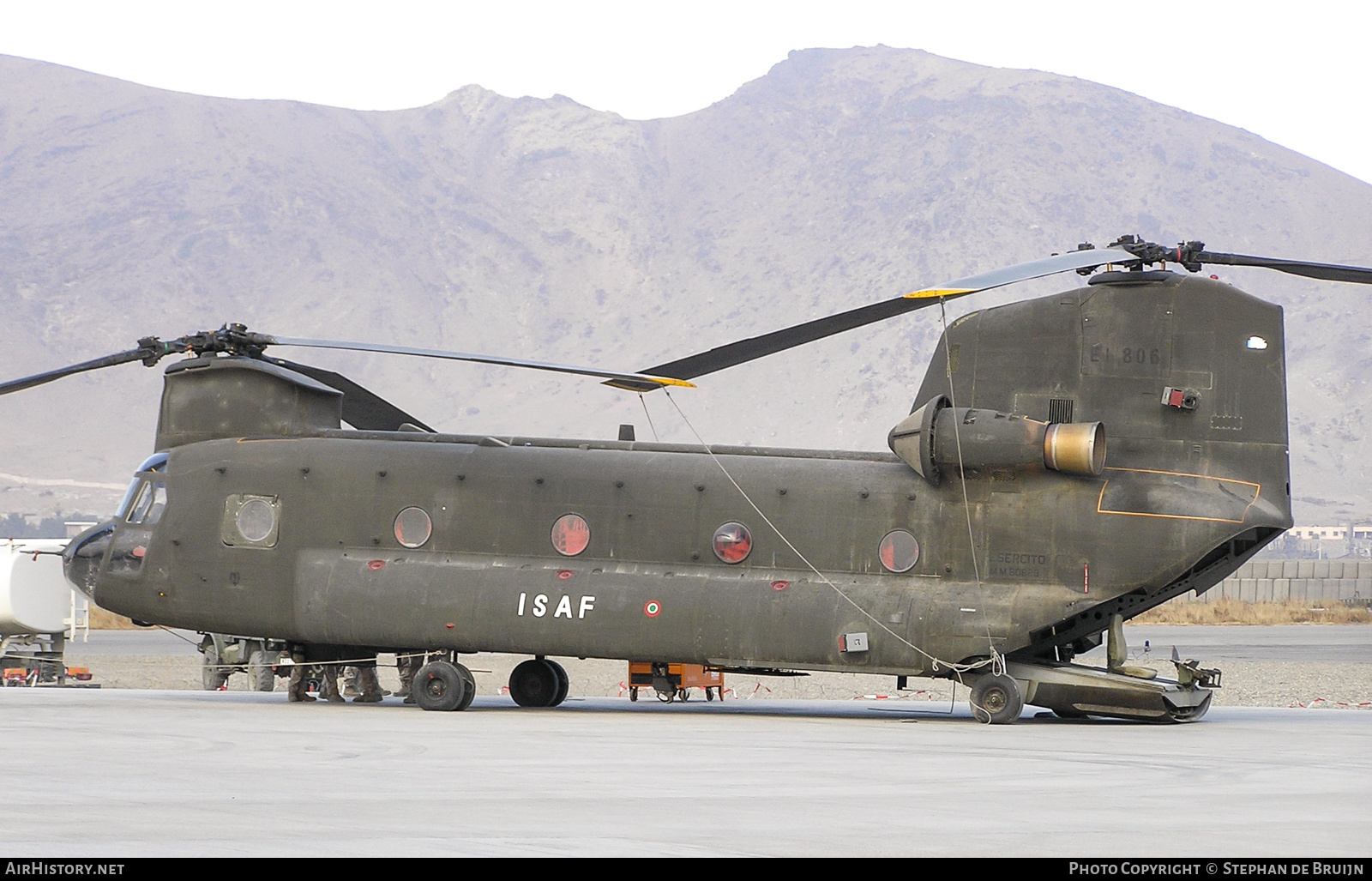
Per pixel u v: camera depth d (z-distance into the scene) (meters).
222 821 19.62
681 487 39.44
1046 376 38.16
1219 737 33.22
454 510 40.28
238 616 40.97
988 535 37.50
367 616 39.88
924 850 18.05
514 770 25.59
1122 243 38.50
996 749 30.02
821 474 39.09
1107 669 37.75
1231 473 37.00
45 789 22.52
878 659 37.31
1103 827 19.86
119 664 74.12
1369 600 139.62
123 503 42.81
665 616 38.34
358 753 28.14
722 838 18.78
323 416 43.00
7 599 58.72
